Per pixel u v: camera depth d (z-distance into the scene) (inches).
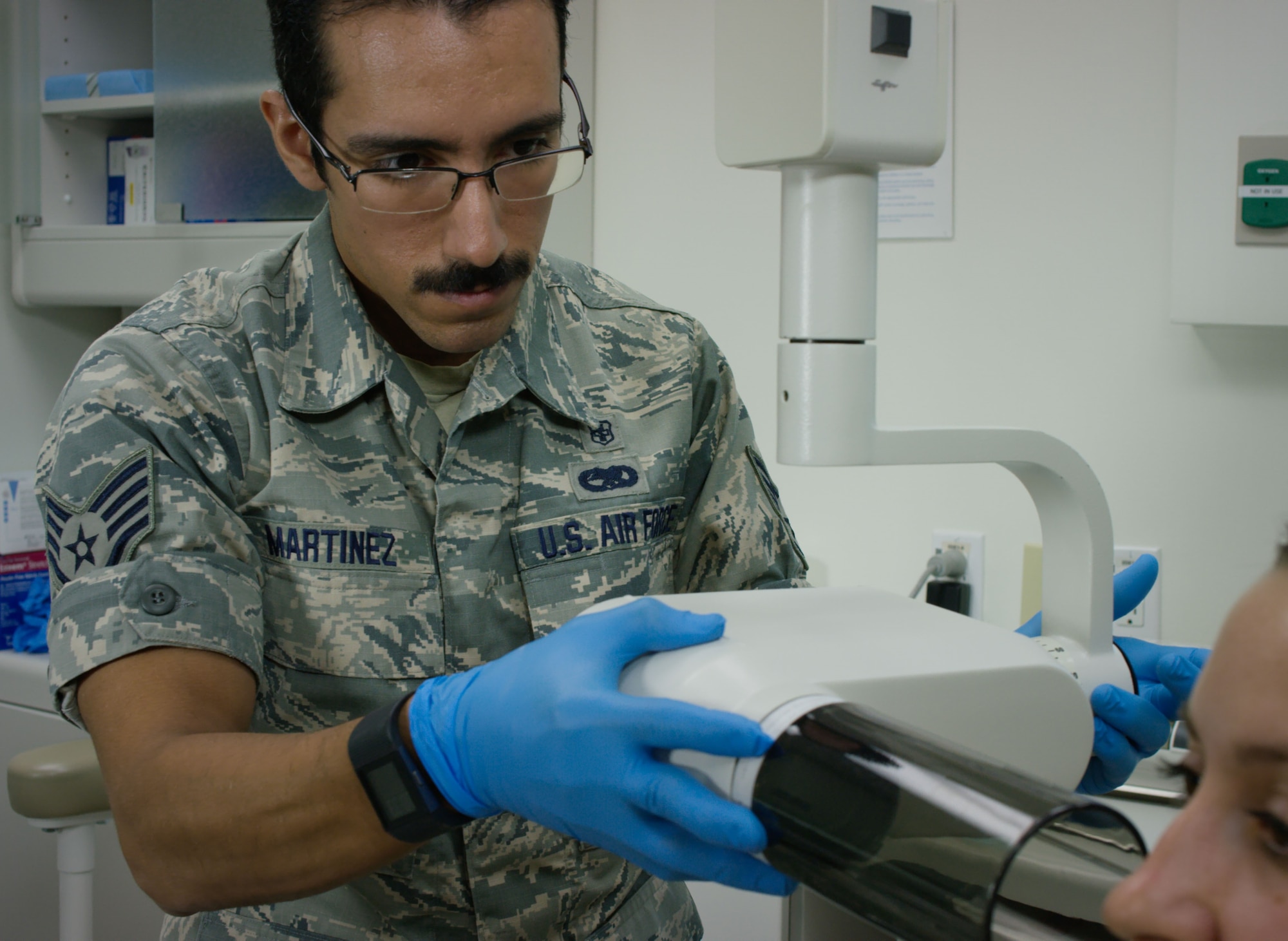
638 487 37.8
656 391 39.6
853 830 18.3
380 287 32.7
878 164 25.0
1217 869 17.7
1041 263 59.2
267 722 34.5
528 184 31.0
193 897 26.9
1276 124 50.9
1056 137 58.1
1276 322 52.1
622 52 69.4
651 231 69.9
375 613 34.0
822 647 23.9
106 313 88.4
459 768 24.9
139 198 80.5
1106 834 18.9
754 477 41.2
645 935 37.3
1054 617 30.8
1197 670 30.5
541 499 36.5
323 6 28.7
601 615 24.9
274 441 33.8
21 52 77.3
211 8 67.1
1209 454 56.3
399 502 34.8
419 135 28.7
